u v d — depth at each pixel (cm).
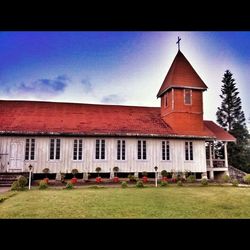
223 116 3647
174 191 1367
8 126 1822
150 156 2052
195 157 2153
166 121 2309
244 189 1491
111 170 1947
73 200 1047
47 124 1928
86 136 1941
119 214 792
